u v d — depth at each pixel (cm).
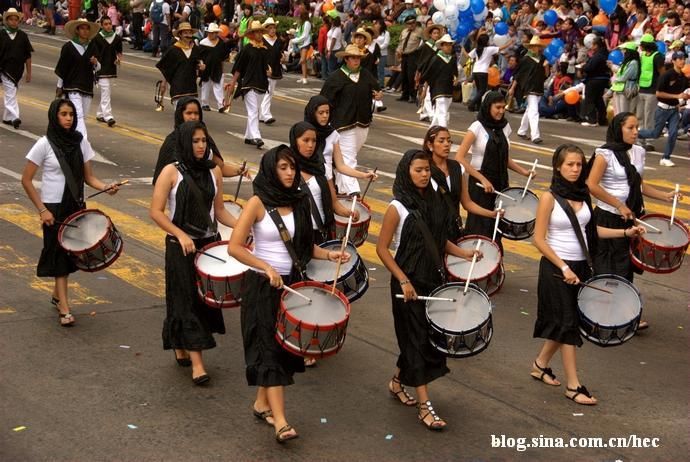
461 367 879
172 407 764
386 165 1880
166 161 857
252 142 2016
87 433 712
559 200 804
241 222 700
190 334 795
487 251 862
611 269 970
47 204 927
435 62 2234
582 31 2717
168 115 2341
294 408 775
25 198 1425
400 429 744
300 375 845
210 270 759
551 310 808
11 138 1917
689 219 1513
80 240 888
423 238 732
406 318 736
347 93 1395
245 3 3478
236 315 989
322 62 3238
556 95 2645
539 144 2231
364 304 1053
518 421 767
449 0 2747
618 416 786
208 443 705
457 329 705
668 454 720
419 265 734
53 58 3353
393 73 3145
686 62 2305
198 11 3688
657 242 932
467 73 2862
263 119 2330
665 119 2014
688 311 1079
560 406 800
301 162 851
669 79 1991
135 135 2047
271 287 703
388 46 3209
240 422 742
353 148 1418
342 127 1396
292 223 712
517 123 2561
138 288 1059
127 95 2639
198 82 2586
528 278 1185
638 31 2648
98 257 883
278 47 2289
